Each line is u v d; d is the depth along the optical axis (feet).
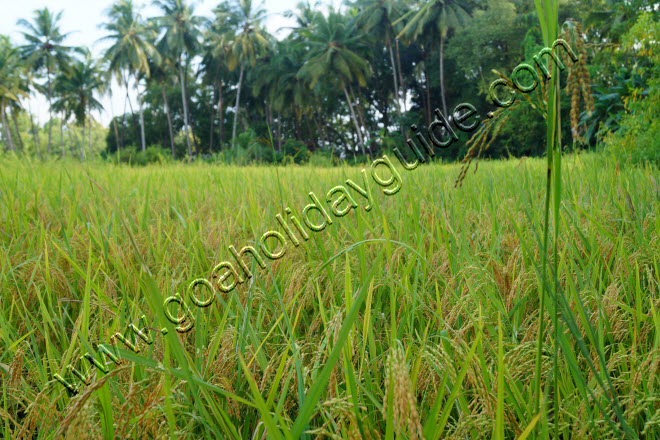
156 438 2.96
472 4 139.23
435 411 2.78
